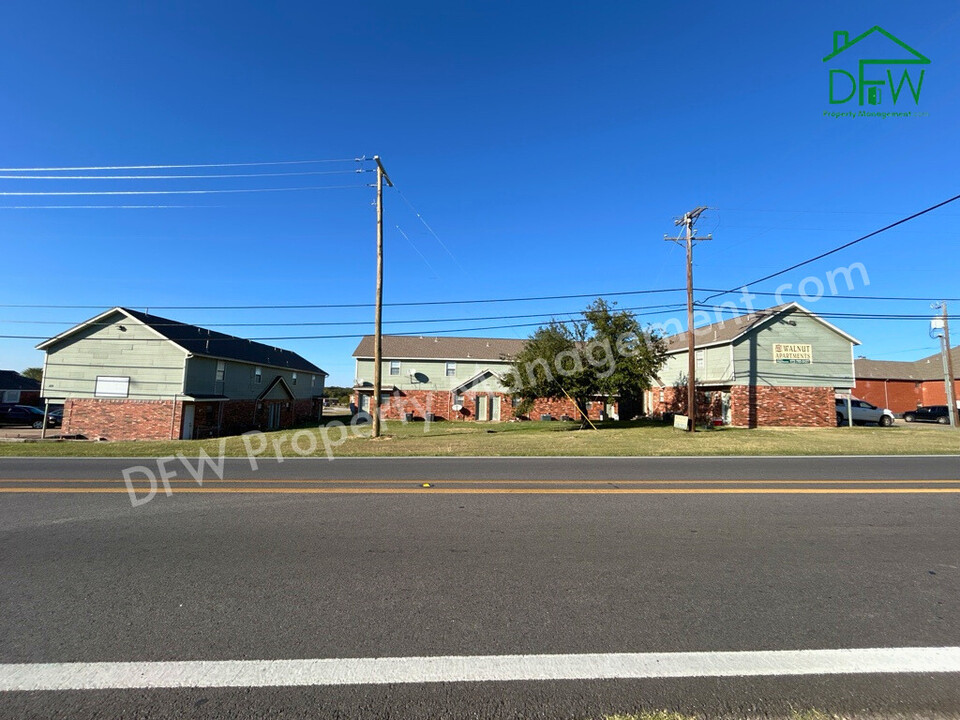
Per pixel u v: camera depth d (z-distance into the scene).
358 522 6.08
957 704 2.61
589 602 3.80
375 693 2.70
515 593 3.97
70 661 3.00
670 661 2.99
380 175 19.84
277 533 5.62
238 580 4.25
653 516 6.35
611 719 2.50
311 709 2.58
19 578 4.30
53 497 7.59
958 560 4.70
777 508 6.78
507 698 2.66
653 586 4.10
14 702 2.62
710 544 5.19
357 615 3.60
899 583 4.15
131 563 4.66
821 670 2.89
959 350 43.84
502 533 5.61
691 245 23.12
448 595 3.93
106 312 28.89
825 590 4.01
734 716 2.53
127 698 2.66
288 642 3.22
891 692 2.70
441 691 2.72
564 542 5.27
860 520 6.14
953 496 7.57
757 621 3.49
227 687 2.75
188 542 5.29
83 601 3.84
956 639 3.24
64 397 28.45
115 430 28.09
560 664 2.96
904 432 22.53
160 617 3.57
